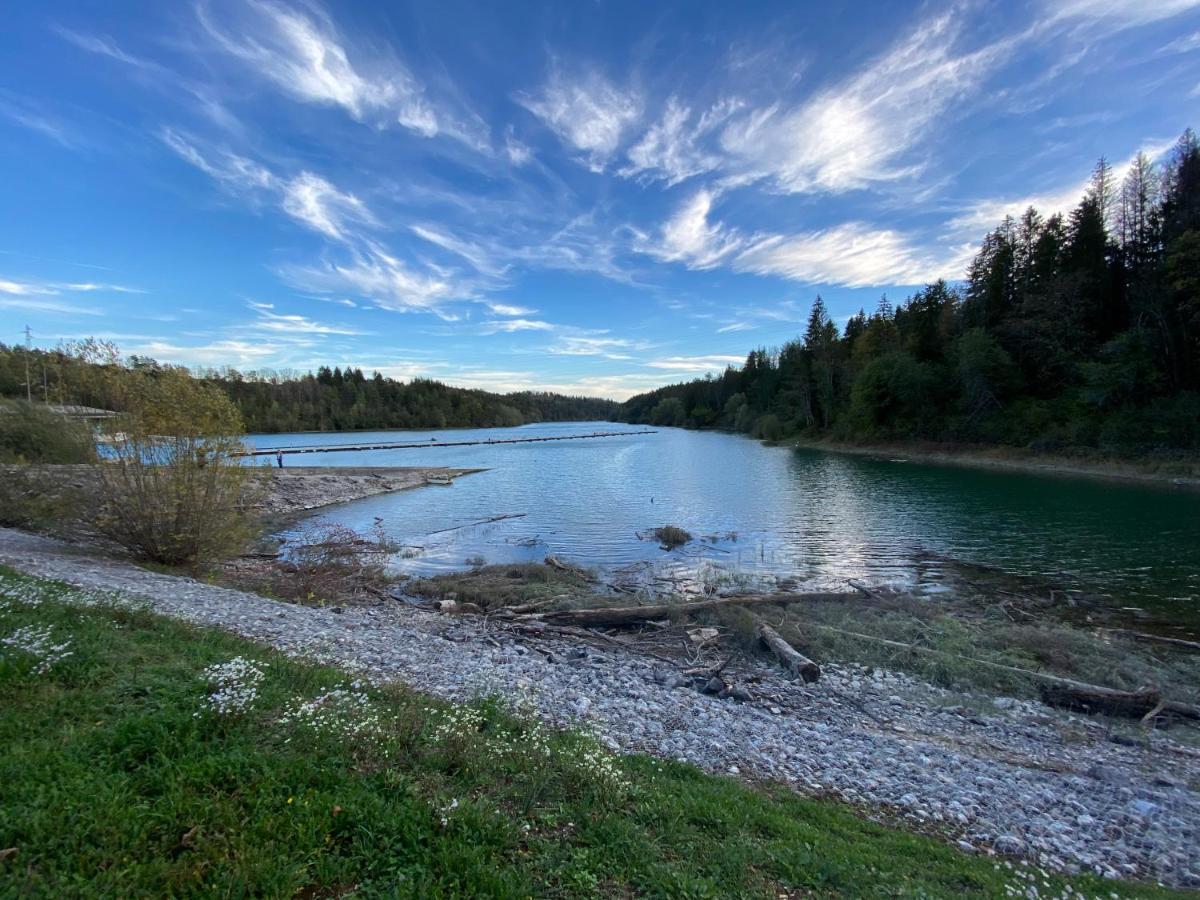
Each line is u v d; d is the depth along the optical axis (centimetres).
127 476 1443
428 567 1975
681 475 4597
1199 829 624
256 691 533
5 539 1455
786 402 9631
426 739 511
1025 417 5012
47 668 508
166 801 358
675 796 517
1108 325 5203
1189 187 4612
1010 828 592
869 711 972
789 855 437
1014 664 1139
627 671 1087
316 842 345
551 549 2209
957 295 7094
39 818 320
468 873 339
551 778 486
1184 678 1093
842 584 1708
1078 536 2234
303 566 1773
